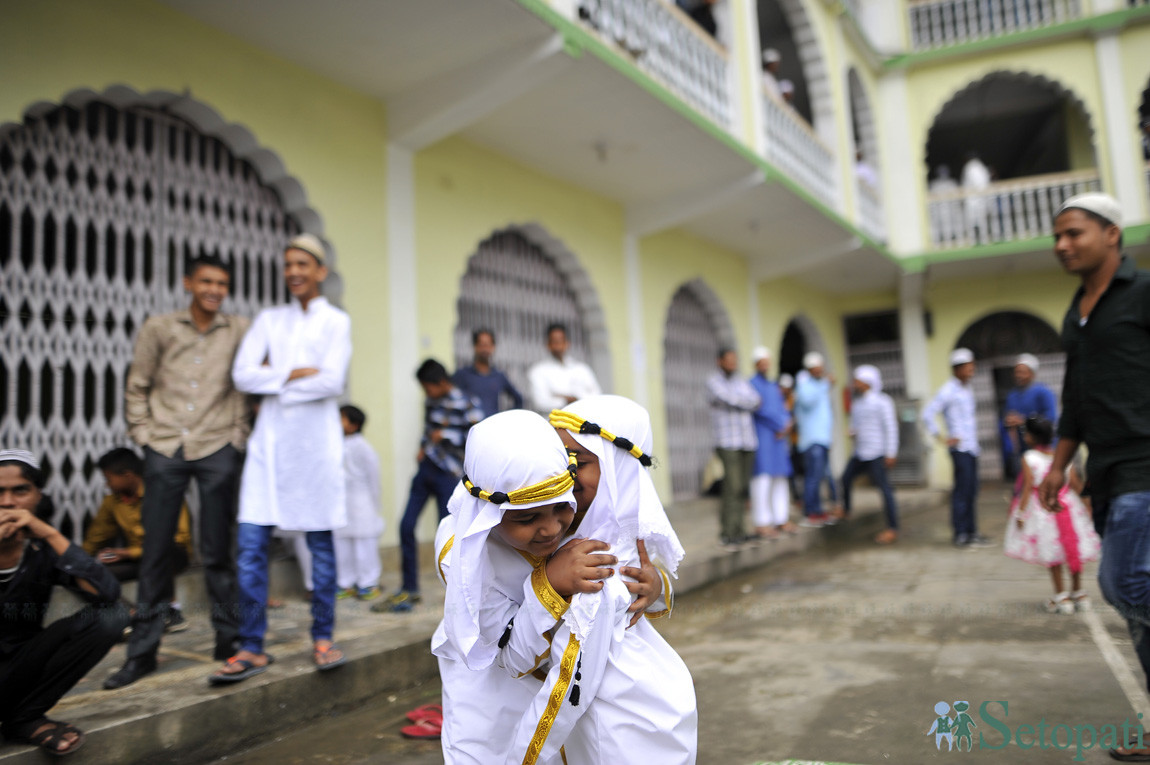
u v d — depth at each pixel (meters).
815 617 4.54
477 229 6.75
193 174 4.95
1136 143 11.57
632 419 1.77
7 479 2.49
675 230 9.91
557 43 5.23
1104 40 11.80
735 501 6.41
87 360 4.36
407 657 3.54
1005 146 15.91
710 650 3.97
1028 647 3.62
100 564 2.60
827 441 7.95
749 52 8.54
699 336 10.85
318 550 3.28
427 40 5.19
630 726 1.58
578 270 8.05
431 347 6.17
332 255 5.51
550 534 1.54
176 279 4.80
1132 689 2.95
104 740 2.49
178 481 3.19
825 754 2.53
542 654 1.61
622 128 6.73
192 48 4.72
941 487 13.01
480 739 1.69
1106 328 2.48
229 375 3.39
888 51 13.11
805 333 14.04
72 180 4.38
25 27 3.96
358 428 4.80
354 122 5.77
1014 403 7.05
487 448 1.53
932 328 14.05
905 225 12.95
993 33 12.83
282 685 3.02
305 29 4.95
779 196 8.95
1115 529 2.44
